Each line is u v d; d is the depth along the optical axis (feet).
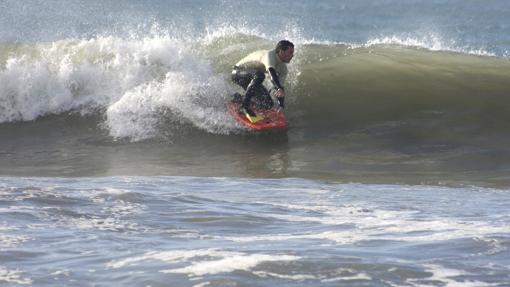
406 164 124.88
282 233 49.80
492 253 40.32
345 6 379.76
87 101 150.41
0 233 46.52
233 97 144.25
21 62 153.69
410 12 368.27
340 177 115.03
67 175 118.52
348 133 139.85
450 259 38.55
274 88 134.31
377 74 158.40
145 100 145.18
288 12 362.94
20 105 149.69
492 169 122.31
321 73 158.81
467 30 330.34
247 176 115.34
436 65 163.63
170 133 139.64
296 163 125.39
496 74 160.15
